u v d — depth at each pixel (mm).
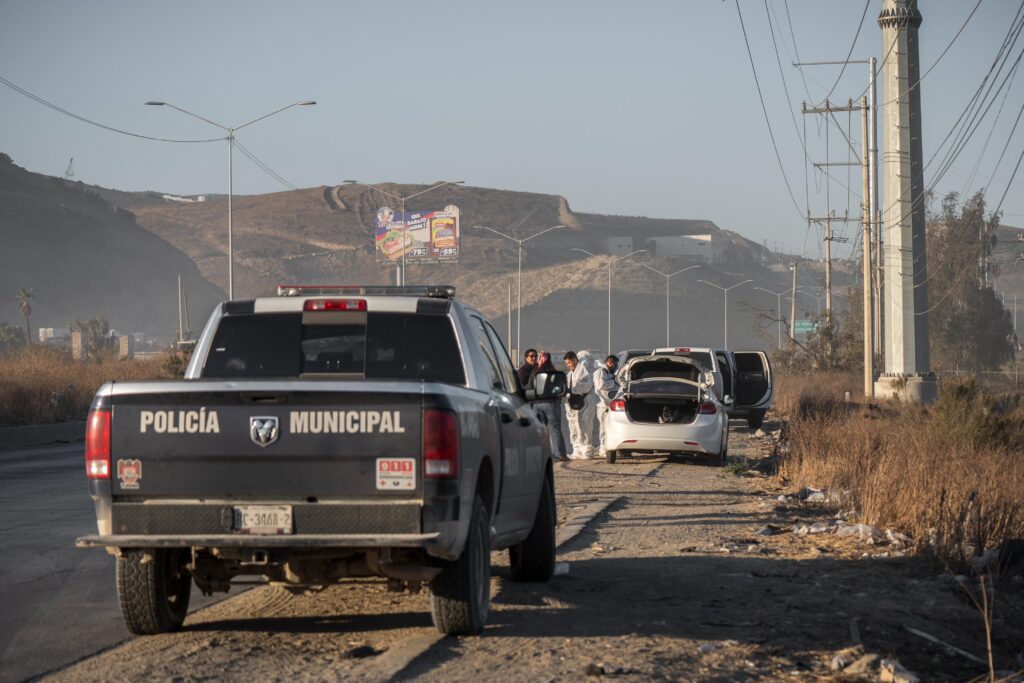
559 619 14836
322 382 12148
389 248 199750
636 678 11898
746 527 24469
